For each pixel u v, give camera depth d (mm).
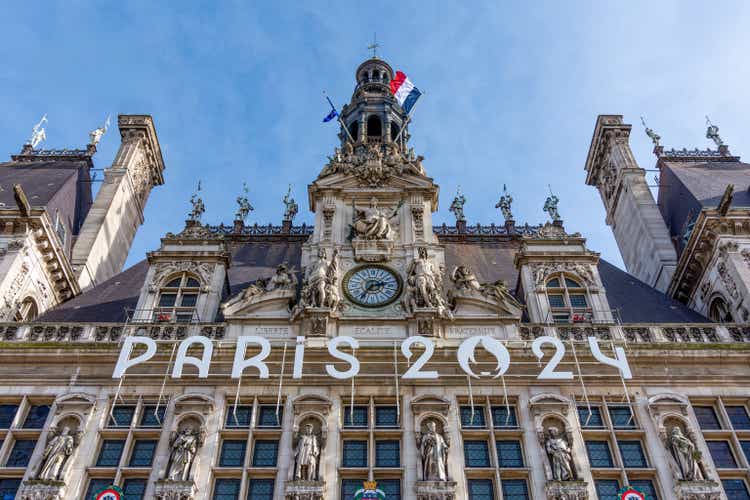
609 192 44375
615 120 45062
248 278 33625
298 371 24875
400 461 23234
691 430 23953
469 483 22781
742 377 25562
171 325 26984
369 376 25047
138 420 24328
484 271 34438
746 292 28234
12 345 25672
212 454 23203
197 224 32562
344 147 41469
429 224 31344
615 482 22953
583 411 24906
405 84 46344
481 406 24938
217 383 25125
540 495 22234
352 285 28547
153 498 21781
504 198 41812
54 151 43250
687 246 32219
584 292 29672
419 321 26641
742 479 23094
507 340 26391
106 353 25672
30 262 30250
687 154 43281
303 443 22938
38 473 22328
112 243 39188
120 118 44750
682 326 27250
